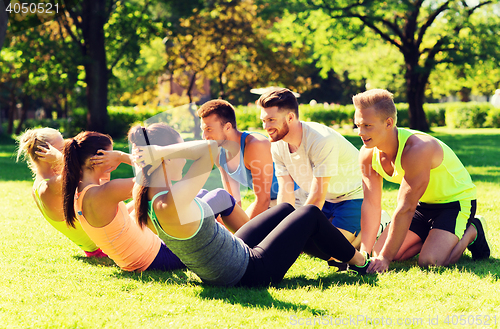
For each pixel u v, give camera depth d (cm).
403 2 2005
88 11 1847
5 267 313
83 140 278
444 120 3128
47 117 4191
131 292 266
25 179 837
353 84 4219
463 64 2166
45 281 284
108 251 298
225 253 251
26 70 2045
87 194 279
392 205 532
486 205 513
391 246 308
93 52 1859
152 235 313
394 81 3444
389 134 305
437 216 333
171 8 2078
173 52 2302
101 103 1884
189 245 238
